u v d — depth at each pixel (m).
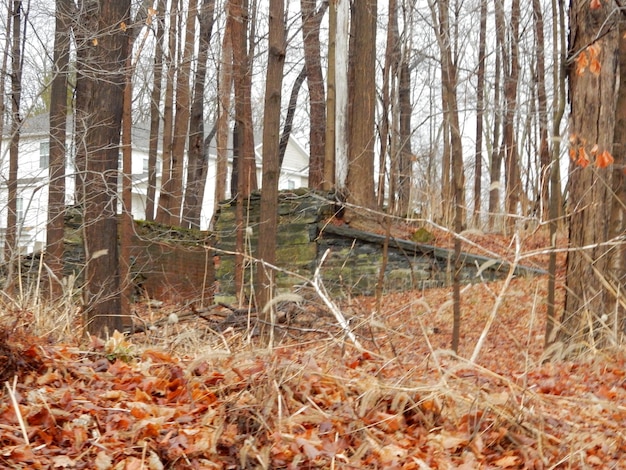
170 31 21.45
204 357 5.18
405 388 5.08
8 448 3.84
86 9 15.56
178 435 4.29
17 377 4.90
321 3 25.39
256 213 19.03
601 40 9.78
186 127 25.11
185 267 20.66
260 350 5.37
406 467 4.34
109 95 12.37
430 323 13.06
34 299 7.20
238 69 17.11
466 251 17.52
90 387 4.99
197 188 28.06
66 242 17.52
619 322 9.00
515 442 4.80
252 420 4.49
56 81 15.62
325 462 4.25
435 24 10.18
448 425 5.02
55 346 5.77
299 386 4.99
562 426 5.20
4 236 11.63
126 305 12.55
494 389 5.71
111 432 4.23
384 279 17.62
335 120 20.30
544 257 17.98
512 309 13.94
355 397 5.16
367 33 20.08
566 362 8.22
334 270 17.94
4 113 15.41
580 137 9.16
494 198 25.73
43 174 20.08
